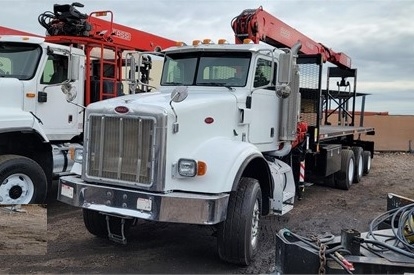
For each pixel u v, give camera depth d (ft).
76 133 26.35
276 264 11.34
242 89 18.57
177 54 20.66
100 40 27.73
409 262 10.71
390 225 13.99
